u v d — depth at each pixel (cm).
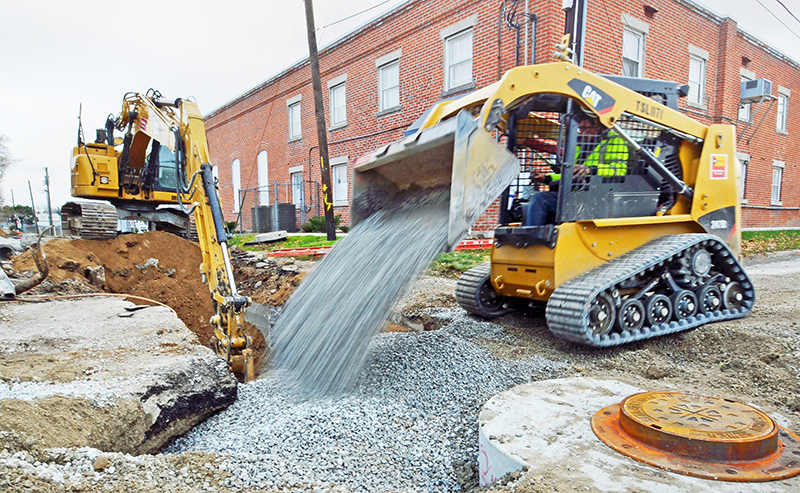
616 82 523
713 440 242
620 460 250
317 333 444
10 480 216
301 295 519
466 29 1262
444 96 1330
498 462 268
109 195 1075
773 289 726
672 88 551
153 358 421
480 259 983
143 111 762
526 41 1096
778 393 360
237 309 482
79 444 279
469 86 1251
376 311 390
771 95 1666
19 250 1507
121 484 238
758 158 1797
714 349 466
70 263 893
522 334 546
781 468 235
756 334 459
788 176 1978
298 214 2038
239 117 2458
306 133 1934
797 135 1998
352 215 546
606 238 495
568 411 315
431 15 1349
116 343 471
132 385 352
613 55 1179
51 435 275
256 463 288
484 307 609
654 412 281
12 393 318
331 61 1758
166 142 594
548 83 438
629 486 225
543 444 270
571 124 467
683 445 246
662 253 469
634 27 1239
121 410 319
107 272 966
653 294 493
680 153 536
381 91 1571
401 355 474
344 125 1736
